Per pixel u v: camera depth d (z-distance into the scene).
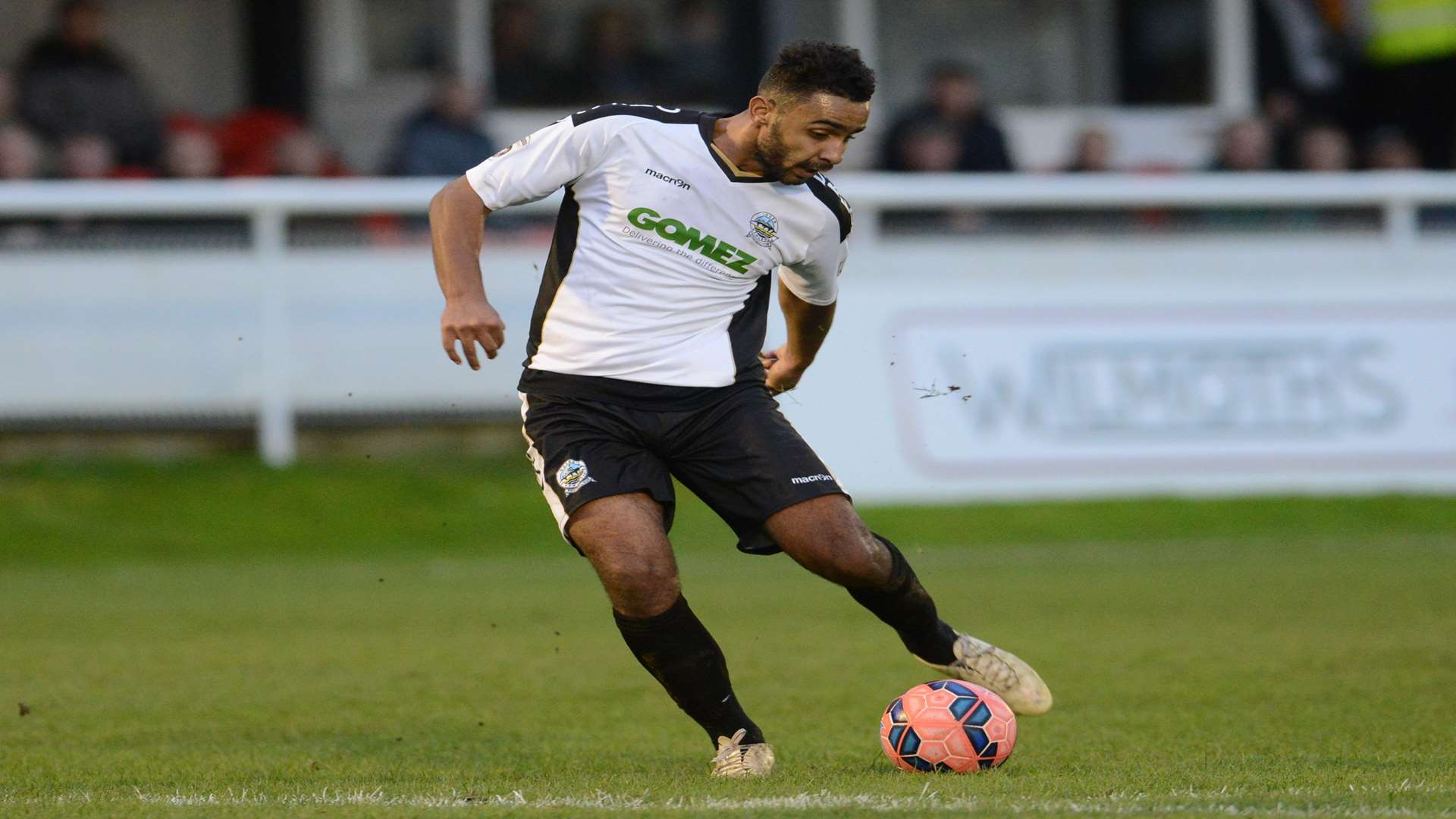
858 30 62.25
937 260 41.03
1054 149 62.94
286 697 19.89
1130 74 63.94
